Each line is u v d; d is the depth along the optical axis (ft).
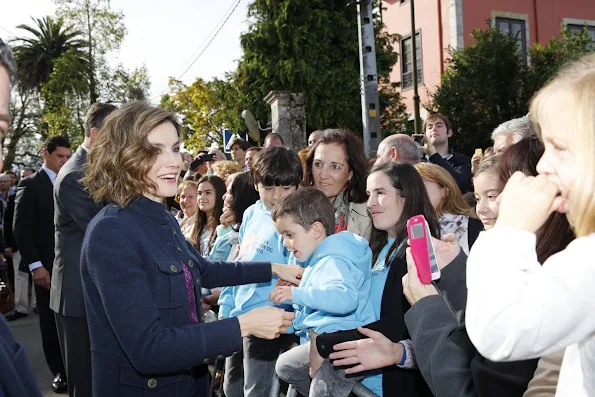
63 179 10.88
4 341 4.13
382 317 7.36
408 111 64.69
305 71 52.34
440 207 10.77
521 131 9.88
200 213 15.70
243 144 24.88
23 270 25.21
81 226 10.68
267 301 10.11
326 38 53.57
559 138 3.44
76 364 10.93
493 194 8.25
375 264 8.48
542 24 61.16
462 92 45.80
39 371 17.69
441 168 10.94
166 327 6.31
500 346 3.31
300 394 9.16
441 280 5.66
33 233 16.31
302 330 8.31
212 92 74.59
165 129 6.73
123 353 6.41
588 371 3.40
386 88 56.80
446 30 59.26
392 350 6.79
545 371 4.04
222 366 12.46
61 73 73.56
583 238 3.34
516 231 3.53
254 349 10.05
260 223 10.58
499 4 59.52
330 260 7.76
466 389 5.02
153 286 6.35
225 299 11.23
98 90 74.59
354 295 7.41
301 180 10.64
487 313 3.35
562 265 3.27
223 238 13.05
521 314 3.23
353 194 10.64
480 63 45.80
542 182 3.58
